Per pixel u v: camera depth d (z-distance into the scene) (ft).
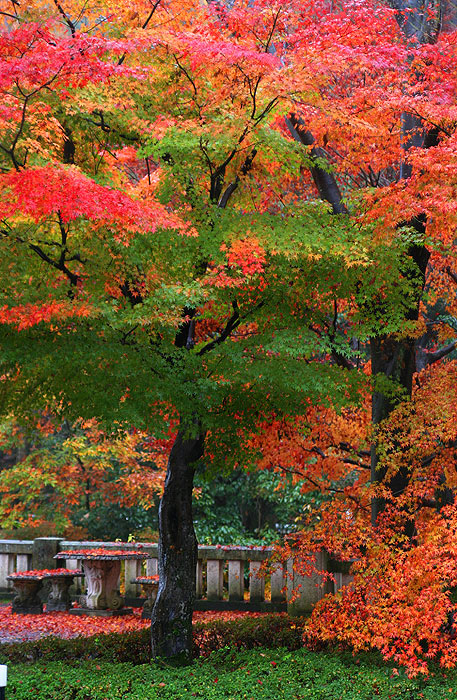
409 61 41.45
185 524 33.12
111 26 32.48
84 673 29.55
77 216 25.45
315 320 34.96
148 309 27.14
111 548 48.88
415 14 42.91
